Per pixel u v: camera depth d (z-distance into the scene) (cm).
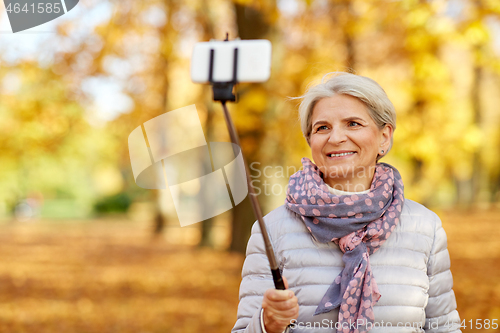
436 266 167
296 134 629
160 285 846
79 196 3903
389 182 165
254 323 148
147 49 959
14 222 2881
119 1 856
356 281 152
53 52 846
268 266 168
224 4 920
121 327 604
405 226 166
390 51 675
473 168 2325
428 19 546
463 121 666
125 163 1598
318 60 638
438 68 575
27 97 899
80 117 959
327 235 159
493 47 564
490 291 733
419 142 613
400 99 644
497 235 1543
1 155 984
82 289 835
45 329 600
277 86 608
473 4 530
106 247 1498
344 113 163
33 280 923
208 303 710
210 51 117
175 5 890
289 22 704
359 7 645
